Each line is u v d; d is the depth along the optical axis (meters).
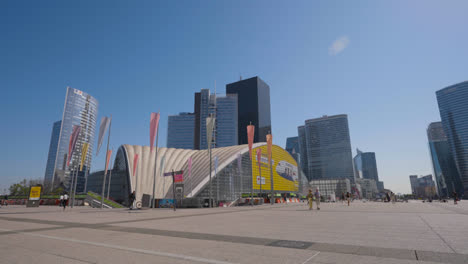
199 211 24.02
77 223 12.46
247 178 66.62
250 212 21.12
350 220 12.93
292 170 96.75
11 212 22.52
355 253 5.51
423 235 7.80
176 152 69.81
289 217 15.32
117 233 8.91
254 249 6.04
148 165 60.78
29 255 5.61
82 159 42.31
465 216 14.48
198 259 5.12
